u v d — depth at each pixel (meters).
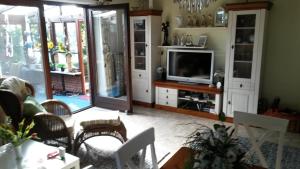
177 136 3.66
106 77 5.07
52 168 1.97
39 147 2.29
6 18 3.70
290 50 3.96
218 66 4.55
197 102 4.59
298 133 3.75
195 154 1.33
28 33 3.91
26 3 3.58
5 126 2.11
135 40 5.00
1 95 2.68
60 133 2.90
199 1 3.99
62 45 6.50
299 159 2.99
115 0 4.92
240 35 3.96
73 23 6.27
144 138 1.69
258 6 3.64
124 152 1.51
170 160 1.71
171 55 4.77
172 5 4.79
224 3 4.25
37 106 2.95
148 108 5.03
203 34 4.58
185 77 4.70
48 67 4.02
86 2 4.47
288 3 3.84
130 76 4.53
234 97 4.12
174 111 4.78
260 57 3.80
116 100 4.80
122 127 3.15
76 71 6.40
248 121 1.99
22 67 3.99
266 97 4.31
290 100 4.11
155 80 4.97
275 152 3.15
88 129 3.01
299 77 3.96
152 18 4.70
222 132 1.28
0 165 1.99
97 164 2.92
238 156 1.25
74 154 3.00
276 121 1.88
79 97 6.10
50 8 6.16
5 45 3.75
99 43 4.93
